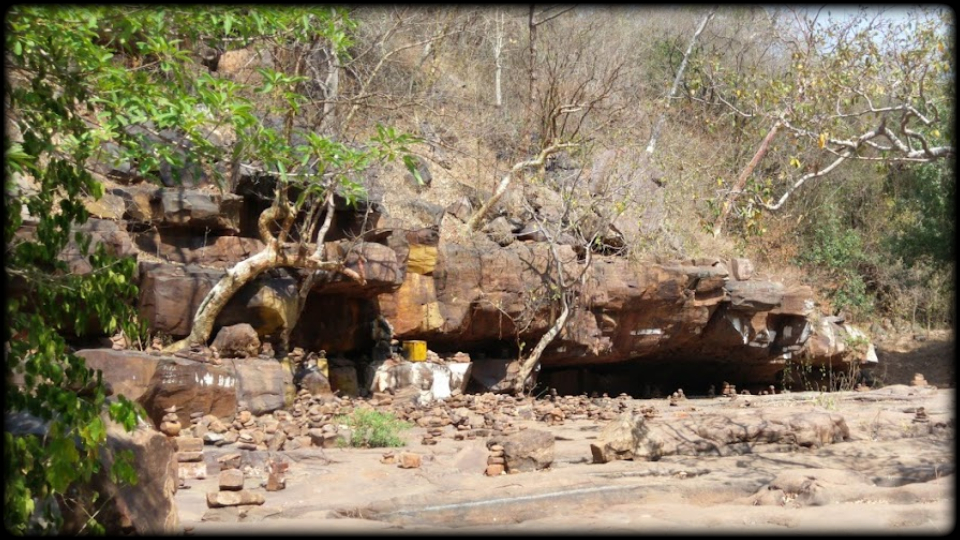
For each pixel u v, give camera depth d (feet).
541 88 68.39
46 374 14.88
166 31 22.98
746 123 42.32
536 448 25.49
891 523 18.74
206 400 31.42
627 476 24.30
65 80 17.71
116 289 17.15
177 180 24.52
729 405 45.01
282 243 36.99
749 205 31.73
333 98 43.14
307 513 20.56
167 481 18.39
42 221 16.10
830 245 79.00
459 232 52.44
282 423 31.71
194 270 36.37
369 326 44.73
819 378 65.16
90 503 16.43
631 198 53.72
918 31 29.78
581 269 51.08
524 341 51.70
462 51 71.26
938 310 79.77
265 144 29.07
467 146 61.00
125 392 29.12
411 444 31.04
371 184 45.50
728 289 56.80
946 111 33.35
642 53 80.18
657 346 55.93
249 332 36.19
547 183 57.93
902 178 83.82
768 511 19.89
